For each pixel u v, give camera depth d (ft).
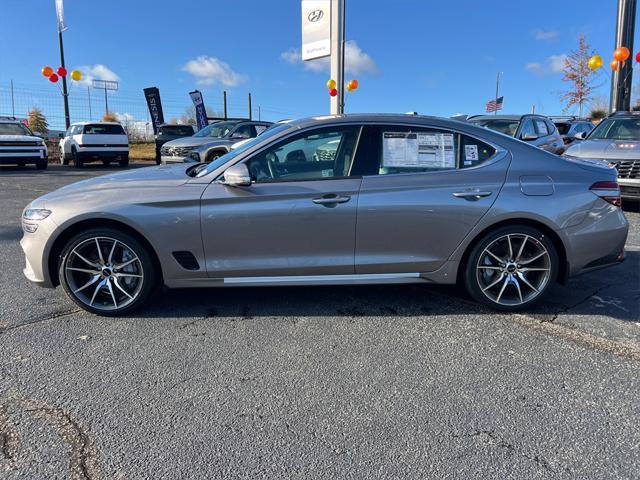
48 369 10.27
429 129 13.01
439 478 7.16
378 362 10.61
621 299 14.34
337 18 55.47
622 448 7.81
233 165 12.50
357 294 14.76
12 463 7.43
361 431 8.25
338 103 57.11
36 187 41.68
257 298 14.39
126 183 12.92
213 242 12.44
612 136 29.19
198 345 11.39
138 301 12.82
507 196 12.59
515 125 33.60
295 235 12.46
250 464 7.45
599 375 10.08
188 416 8.67
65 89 80.79
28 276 12.87
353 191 12.44
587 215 12.80
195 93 80.28
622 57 47.19
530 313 13.30
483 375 10.07
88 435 8.13
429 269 12.94
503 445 7.89
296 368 10.36
